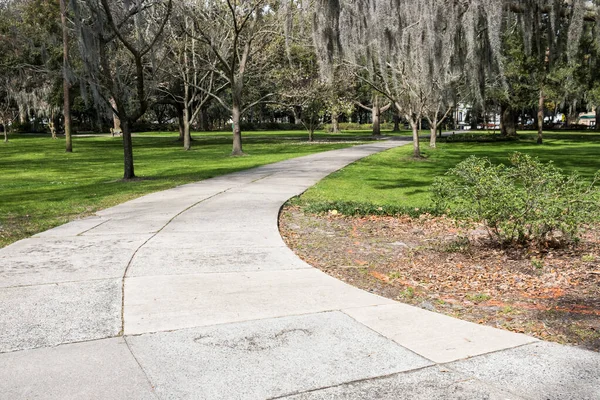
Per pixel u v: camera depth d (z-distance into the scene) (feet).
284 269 19.04
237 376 10.64
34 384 10.28
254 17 85.76
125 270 18.76
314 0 39.55
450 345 12.18
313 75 109.70
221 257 20.72
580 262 20.25
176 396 9.85
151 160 81.82
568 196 21.67
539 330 13.29
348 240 25.48
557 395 9.79
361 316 14.16
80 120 255.91
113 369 10.94
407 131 230.27
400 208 34.37
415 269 19.95
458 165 23.56
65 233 25.71
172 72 100.89
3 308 14.70
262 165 66.49
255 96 126.31
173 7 75.72
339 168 61.98
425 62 35.65
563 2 33.60
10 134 200.34
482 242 24.31
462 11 34.09
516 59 69.26
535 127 240.32
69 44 97.91
